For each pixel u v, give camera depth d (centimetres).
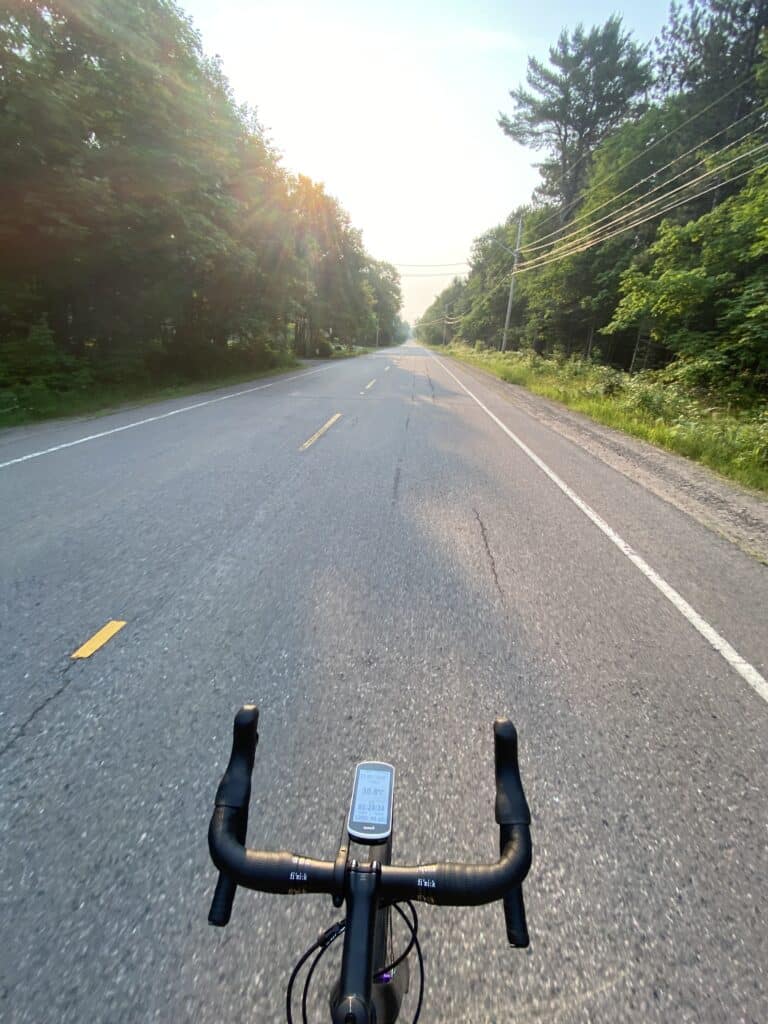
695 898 164
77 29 1063
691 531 507
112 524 463
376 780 104
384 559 412
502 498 588
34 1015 129
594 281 2605
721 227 1488
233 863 94
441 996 137
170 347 1648
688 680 277
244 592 351
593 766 217
